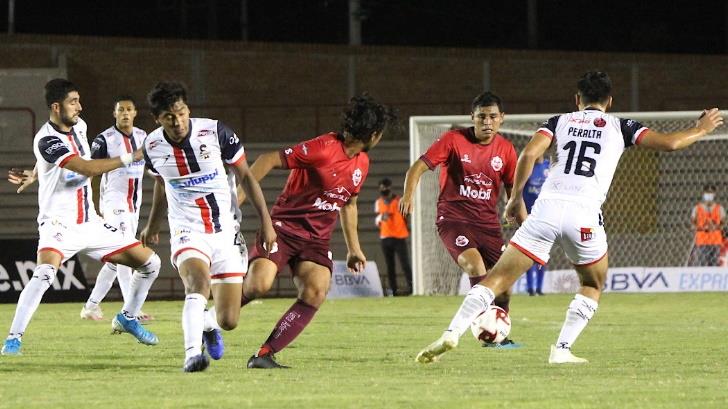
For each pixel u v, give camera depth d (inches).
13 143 2375.7
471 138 961.5
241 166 706.2
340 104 2571.4
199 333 701.9
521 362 791.1
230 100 2554.1
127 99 1147.9
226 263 709.3
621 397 578.9
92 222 922.1
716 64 2618.1
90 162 810.8
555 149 758.5
